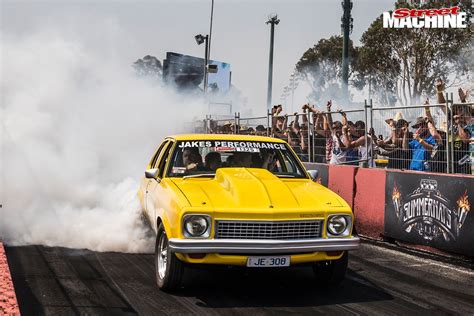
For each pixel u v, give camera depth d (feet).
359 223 25.22
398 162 25.30
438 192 20.52
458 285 16.52
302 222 14.14
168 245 13.98
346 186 26.18
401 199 22.52
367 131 27.04
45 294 14.32
